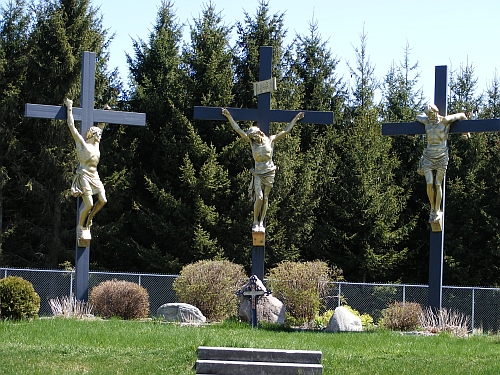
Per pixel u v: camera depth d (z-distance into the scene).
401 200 30.48
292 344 14.84
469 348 15.25
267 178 19.28
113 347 14.38
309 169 30.16
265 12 33.84
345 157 31.00
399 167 31.72
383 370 13.59
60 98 29.25
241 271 20.55
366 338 16.12
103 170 29.67
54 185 29.70
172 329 16.22
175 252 29.66
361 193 29.88
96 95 30.56
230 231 29.36
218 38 31.70
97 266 30.09
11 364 13.16
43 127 29.14
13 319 17.08
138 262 29.91
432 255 18.95
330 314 20.00
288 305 20.03
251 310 18.12
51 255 29.52
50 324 16.48
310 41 36.31
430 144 18.94
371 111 32.00
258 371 13.15
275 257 29.41
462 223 30.45
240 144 29.73
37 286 22.50
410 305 18.78
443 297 26.91
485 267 29.77
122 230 29.98
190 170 29.09
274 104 31.16
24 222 29.77
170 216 29.72
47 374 12.80
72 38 29.55
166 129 30.16
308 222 30.08
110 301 18.75
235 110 19.86
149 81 30.95
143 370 13.22
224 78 30.95
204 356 13.59
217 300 19.53
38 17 29.61
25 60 28.91
